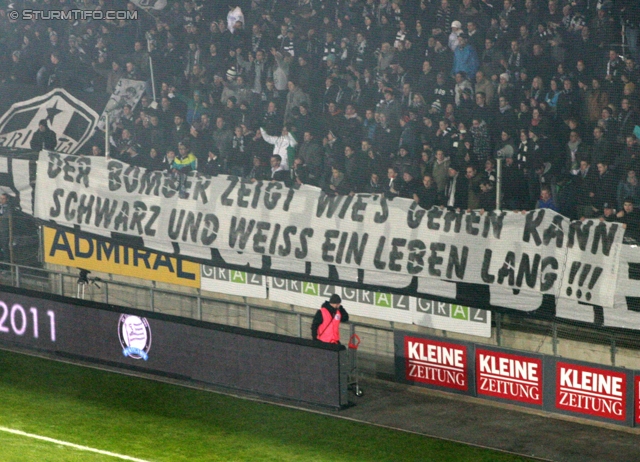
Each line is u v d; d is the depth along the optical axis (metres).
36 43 37.44
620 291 22.75
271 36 32.25
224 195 29.23
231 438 22.38
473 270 24.84
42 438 22.33
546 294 23.77
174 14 34.62
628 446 21.50
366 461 20.98
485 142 26.11
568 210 24.67
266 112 30.81
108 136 31.48
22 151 34.19
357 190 27.80
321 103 30.11
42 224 32.94
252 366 25.36
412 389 25.72
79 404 24.77
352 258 26.86
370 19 29.77
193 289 30.81
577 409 23.22
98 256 32.53
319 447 21.81
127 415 23.95
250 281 29.55
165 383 26.45
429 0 28.58
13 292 29.69
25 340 29.62
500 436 22.34
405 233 25.98
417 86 28.12
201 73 32.78
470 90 26.83
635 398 22.27
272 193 28.38
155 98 33.44
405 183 26.62
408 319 26.73
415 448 21.70
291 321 28.34
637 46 24.92
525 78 26.39
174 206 30.19
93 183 31.73
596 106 24.80
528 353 23.73
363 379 26.66
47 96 34.34
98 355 28.16
